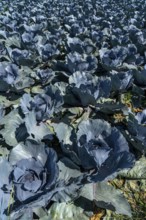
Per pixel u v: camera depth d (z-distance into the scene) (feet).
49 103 5.46
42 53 8.63
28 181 3.60
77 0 22.48
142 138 5.00
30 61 8.11
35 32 10.72
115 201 4.19
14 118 5.38
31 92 7.16
